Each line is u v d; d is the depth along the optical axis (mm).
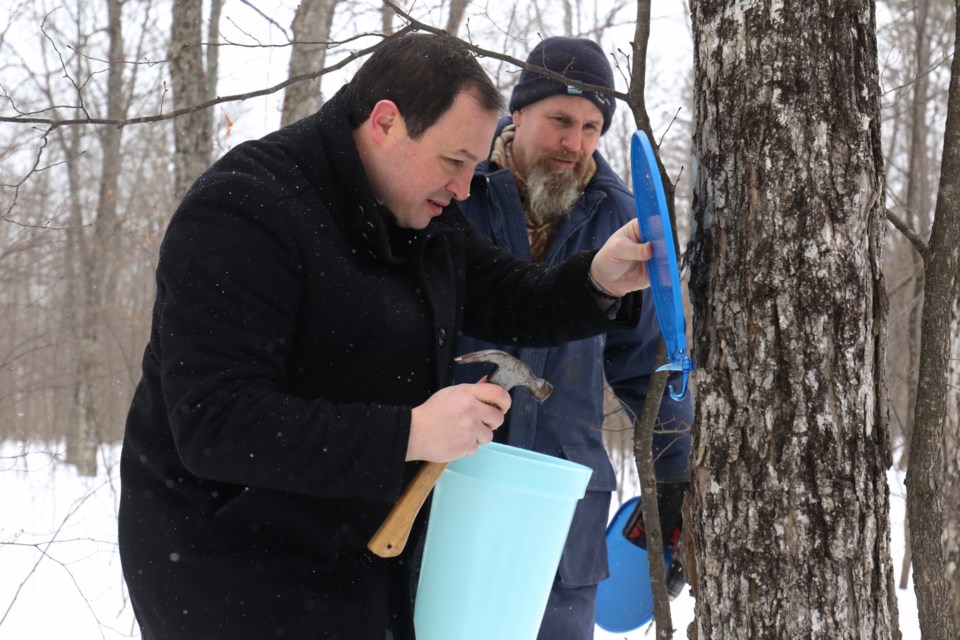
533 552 1722
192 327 1518
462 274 1979
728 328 1664
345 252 1663
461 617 1751
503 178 2711
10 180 7910
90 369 8789
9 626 4625
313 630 1643
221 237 1543
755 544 1643
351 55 1996
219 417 1482
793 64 1601
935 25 6738
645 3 1828
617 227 2789
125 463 1753
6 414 9938
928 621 1838
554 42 2709
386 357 1706
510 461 1685
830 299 1593
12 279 8180
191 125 6117
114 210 9367
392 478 1509
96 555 5926
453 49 1645
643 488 2023
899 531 6871
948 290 1780
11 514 7215
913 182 6527
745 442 1650
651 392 1986
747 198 1636
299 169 1666
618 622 2699
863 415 1618
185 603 1636
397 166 1672
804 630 1614
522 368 1637
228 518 1635
